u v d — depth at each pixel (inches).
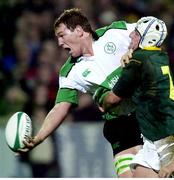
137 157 786.8
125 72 762.2
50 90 1371.8
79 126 1255.5
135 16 1574.8
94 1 1555.1
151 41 770.2
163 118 760.3
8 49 1502.2
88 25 833.5
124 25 847.7
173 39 1529.3
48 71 1400.1
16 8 1555.1
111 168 1248.2
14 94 1387.8
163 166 768.3
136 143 853.8
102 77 828.0
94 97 788.0
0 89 1413.6
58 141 1252.5
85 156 1251.2
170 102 761.0
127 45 837.8
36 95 1358.3
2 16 1540.4
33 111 1353.3
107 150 1250.0
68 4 1555.1
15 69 1456.7
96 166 1249.4
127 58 765.9
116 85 766.5
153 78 759.1
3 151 1235.2
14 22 1535.4
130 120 851.4
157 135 764.0
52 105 1359.5
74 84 835.4
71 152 1251.2
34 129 1236.5
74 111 1337.4
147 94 763.4
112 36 839.7
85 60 833.5
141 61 760.3
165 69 765.9
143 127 770.2
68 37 829.8
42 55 1425.9
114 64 832.3
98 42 837.8
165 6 1610.5
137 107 773.9
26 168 1244.5
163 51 783.7
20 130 800.9
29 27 1518.2
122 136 854.5
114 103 773.3
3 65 1466.5
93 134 1256.2
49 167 1248.2
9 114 1354.6
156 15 1593.3
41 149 1247.5
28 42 1496.1
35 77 1418.6
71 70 834.8
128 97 789.9
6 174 1236.5
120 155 853.8
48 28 1525.6
